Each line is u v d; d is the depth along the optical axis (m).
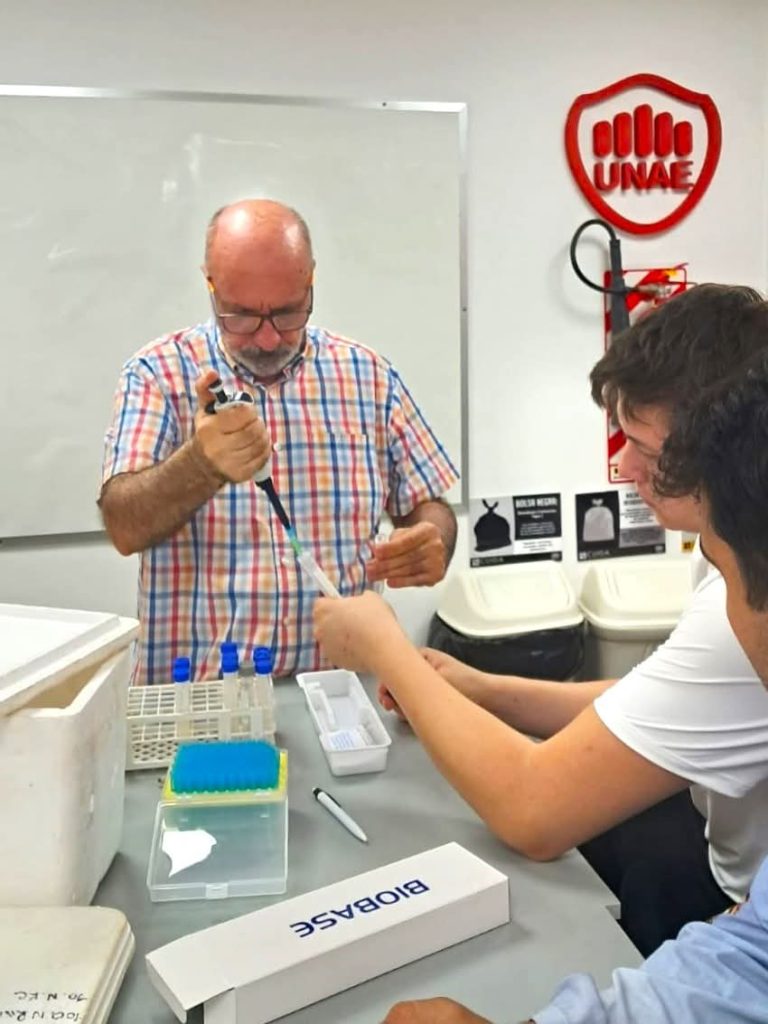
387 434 1.88
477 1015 0.73
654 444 0.91
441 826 1.05
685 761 0.92
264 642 1.71
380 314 2.44
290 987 0.76
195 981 0.74
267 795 0.99
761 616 0.61
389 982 0.81
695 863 1.22
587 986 0.71
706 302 0.91
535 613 2.42
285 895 0.92
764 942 0.69
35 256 2.22
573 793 0.94
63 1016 0.69
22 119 2.16
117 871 0.97
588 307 2.57
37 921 0.81
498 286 2.51
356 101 2.34
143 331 2.30
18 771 0.83
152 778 1.18
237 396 1.44
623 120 2.51
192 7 2.21
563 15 2.44
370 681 1.50
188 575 1.71
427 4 2.35
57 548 2.33
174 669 1.30
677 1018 0.67
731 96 2.59
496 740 1.00
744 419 0.60
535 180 2.49
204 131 2.26
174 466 1.46
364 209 2.39
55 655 0.91
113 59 2.19
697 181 2.59
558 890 0.94
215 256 1.58
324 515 1.77
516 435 2.57
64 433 2.29
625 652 2.48
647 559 2.68
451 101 2.40
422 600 2.56
